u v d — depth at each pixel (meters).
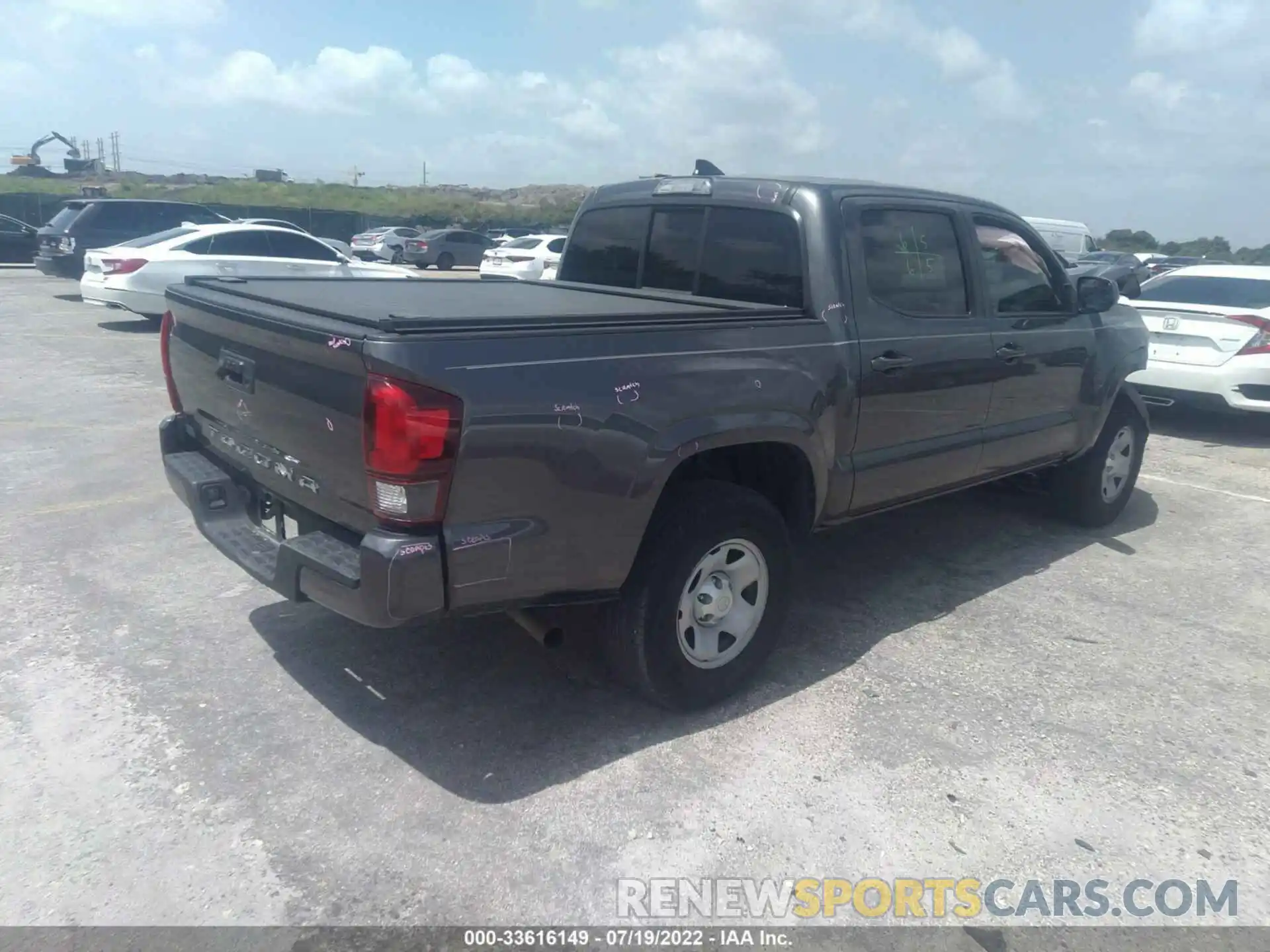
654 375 3.36
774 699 3.96
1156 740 3.74
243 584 4.90
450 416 2.88
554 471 3.13
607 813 3.18
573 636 4.46
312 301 3.70
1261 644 4.64
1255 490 7.49
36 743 3.45
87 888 2.77
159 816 3.09
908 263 4.49
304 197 63.03
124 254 13.14
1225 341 8.81
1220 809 3.32
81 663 4.04
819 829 3.14
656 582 3.52
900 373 4.34
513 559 3.11
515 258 23.14
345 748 3.51
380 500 2.93
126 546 5.34
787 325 3.89
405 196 71.56
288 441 3.37
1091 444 5.89
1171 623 4.86
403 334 2.88
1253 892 2.92
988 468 5.11
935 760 3.55
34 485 6.34
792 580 4.06
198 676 3.97
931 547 5.90
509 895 2.80
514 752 3.52
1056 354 5.32
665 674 3.64
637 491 3.33
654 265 4.84
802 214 4.17
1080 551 5.90
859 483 4.30
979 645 4.53
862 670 4.24
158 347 12.16
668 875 2.91
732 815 3.19
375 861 2.92
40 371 10.19
